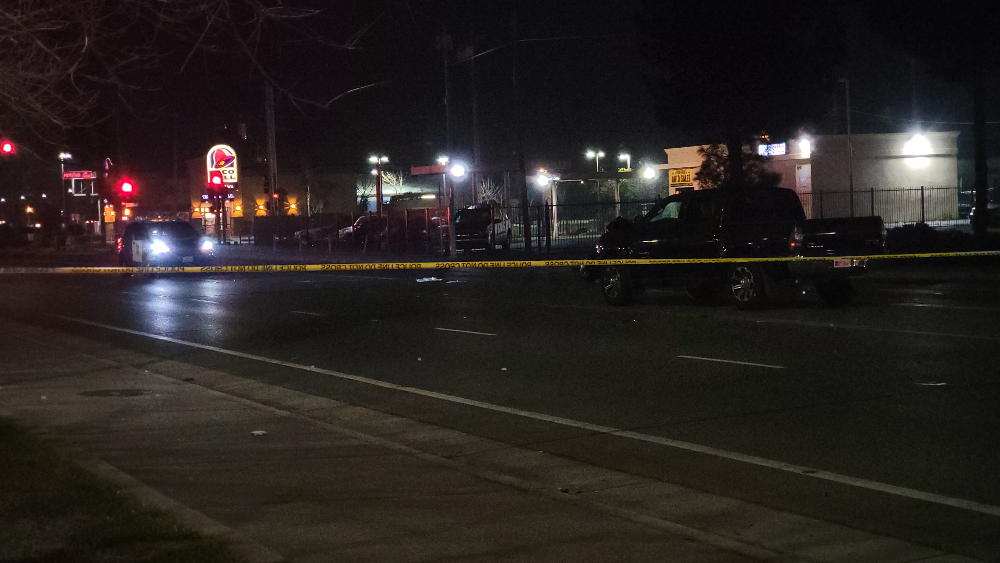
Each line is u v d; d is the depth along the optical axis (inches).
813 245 716.0
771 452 328.8
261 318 800.3
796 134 1369.3
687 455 331.0
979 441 331.0
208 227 2780.5
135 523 236.8
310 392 474.6
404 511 262.8
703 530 254.4
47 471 288.8
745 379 456.1
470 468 315.6
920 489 281.6
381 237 1807.3
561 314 753.6
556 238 1857.8
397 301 911.7
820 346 542.0
